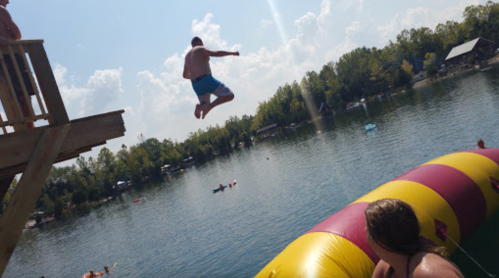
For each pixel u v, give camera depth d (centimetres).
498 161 1151
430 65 13300
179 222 4119
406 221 258
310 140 7956
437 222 898
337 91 15188
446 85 9006
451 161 1133
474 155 1169
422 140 3553
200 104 595
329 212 2356
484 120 3400
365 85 14900
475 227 996
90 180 13738
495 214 1082
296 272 719
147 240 3684
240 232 2686
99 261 3397
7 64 603
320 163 4475
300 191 3306
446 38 14762
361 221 836
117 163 15562
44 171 571
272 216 2794
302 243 816
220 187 5616
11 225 533
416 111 6112
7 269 4428
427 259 251
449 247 912
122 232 4744
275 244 2145
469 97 5488
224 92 588
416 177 1042
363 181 2822
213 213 3909
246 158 9925
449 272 240
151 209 6266
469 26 13638
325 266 718
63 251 4578
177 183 9912
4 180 693
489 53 12544
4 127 602
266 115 17112
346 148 4925
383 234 260
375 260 747
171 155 16550
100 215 7781
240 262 2058
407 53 15512
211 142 17812
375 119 7206
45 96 602
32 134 576
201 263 2295
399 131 4688
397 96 11556
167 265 2523
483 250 1007
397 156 3256
